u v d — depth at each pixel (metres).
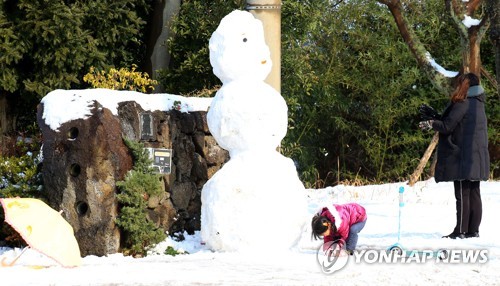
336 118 23.17
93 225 10.86
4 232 11.91
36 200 9.90
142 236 11.01
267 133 10.70
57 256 9.52
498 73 11.87
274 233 10.46
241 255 10.26
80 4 18.88
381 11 23.22
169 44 20.86
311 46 23.03
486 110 23.36
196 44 20.98
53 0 17.94
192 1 21.17
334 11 23.55
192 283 8.15
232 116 10.66
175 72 20.94
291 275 8.70
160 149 11.55
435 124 11.81
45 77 18.53
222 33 10.96
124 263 9.89
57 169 11.04
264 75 11.06
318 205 16.23
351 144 24.47
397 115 23.22
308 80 21.88
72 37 18.17
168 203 11.65
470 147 11.68
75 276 8.75
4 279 8.58
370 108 23.89
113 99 11.16
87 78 15.78
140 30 21.58
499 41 11.76
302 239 11.88
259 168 10.58
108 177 10.91
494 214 14.40
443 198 17.27
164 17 21.14
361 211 10.32
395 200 17.14
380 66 23.09
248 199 10.46
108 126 10.94
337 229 10.11
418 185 19.23
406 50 23.06
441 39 23.95
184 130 12.10
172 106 11.98
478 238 11.61
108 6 18.95
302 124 23.36
